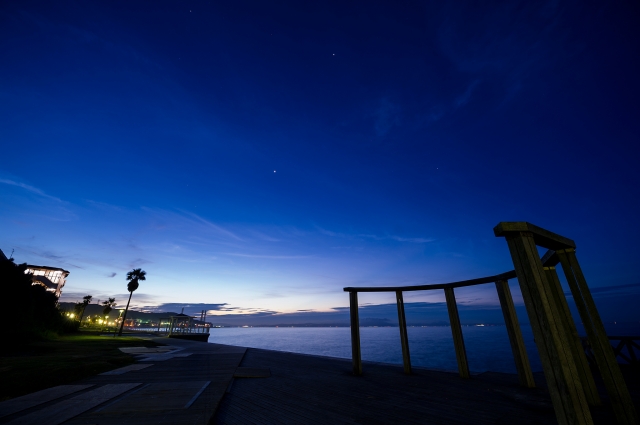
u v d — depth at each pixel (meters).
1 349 14.93
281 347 63.41
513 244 3.23
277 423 4.43
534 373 8.08
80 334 36.97
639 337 8.45
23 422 4.03
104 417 4.30
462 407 5.17
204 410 4.73
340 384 7.23
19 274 23.92
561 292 5.38
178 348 17.84
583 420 2.45
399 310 9.14
